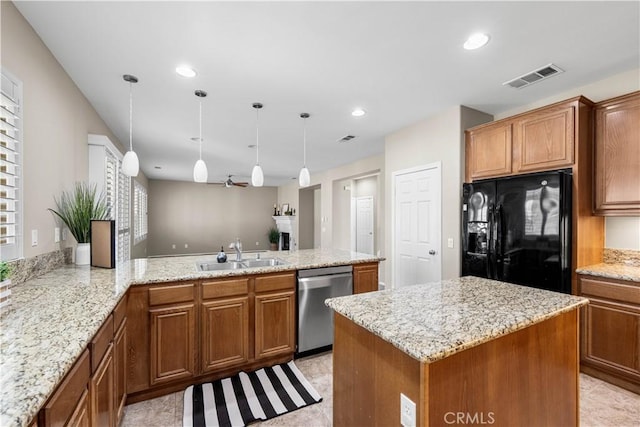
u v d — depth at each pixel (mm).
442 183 3449
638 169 2305
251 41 2096
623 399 2102
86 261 2418
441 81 2713
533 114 2721
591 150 2559
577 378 1492
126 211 4438
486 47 2180
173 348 2131
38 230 1997
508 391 1198
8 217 1679
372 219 6832
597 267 2492
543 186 2496
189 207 9836
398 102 3172
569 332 1459
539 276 2500
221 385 2254
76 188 2674
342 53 2256
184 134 4332
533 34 2021
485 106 3287
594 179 2547
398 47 2176
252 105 3242
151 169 7352
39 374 816
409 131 3939
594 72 2551
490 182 2898
